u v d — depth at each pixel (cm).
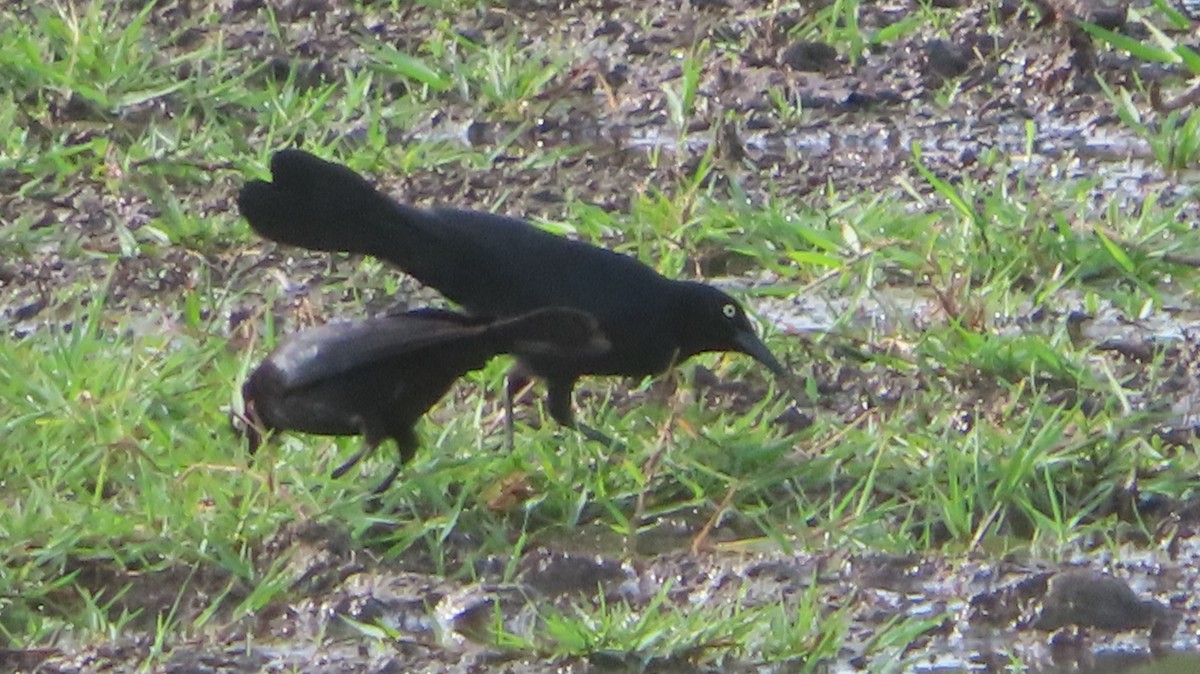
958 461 1094
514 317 1052
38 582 977
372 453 1080
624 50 1692
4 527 1002
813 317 1298
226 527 1016
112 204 1420
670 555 1027
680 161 1520
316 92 1608
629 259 1173
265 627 955
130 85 1584
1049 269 1359
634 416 1164
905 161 1529
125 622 956
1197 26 1742
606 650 918
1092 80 1645
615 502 1084
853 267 1336
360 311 1282
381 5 1762
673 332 1169
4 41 1614
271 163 1123
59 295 1284
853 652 939
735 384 1202
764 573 1005
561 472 1098
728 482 1093
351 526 1027
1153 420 1166
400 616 962
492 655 923
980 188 1477
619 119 1591
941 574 1006
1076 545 1050
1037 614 965
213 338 1207
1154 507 1086
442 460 1084
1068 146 1554
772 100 1616
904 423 1153
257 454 1070
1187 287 1354
